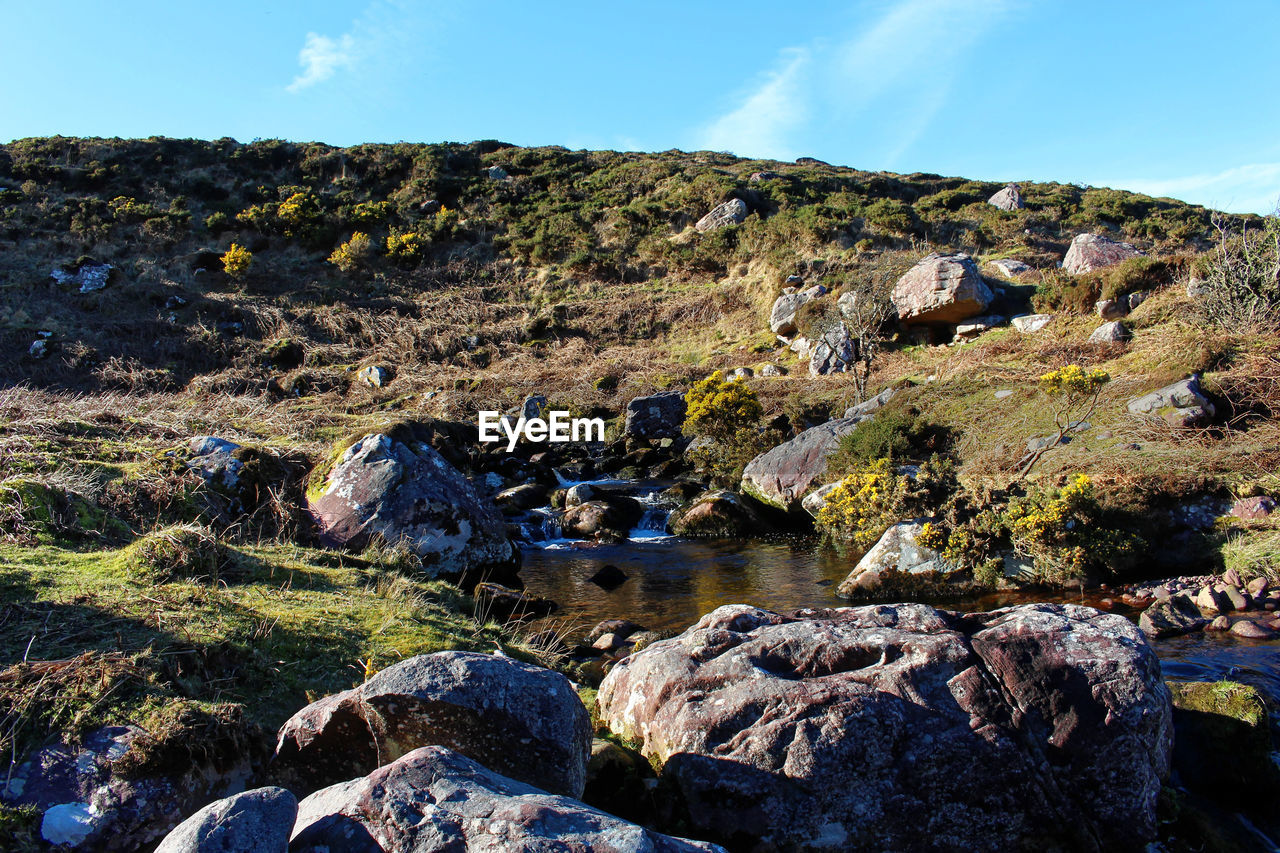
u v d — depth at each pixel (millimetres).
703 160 51219
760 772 3992
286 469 9469
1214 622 7355
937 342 22359
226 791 3561
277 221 36031
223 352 26875
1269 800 4430
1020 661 4258
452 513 9211
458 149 50594
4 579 5172
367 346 28703
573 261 34500
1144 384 12109
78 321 27109
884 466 11695
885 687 4230
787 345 25125
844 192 37875
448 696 3375
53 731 3547
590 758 4094
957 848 3896
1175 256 18906
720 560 11469
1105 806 3969
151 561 5879
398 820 2594
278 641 5121
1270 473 9336
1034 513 8938
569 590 9953
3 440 8133
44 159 39875
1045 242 30719
